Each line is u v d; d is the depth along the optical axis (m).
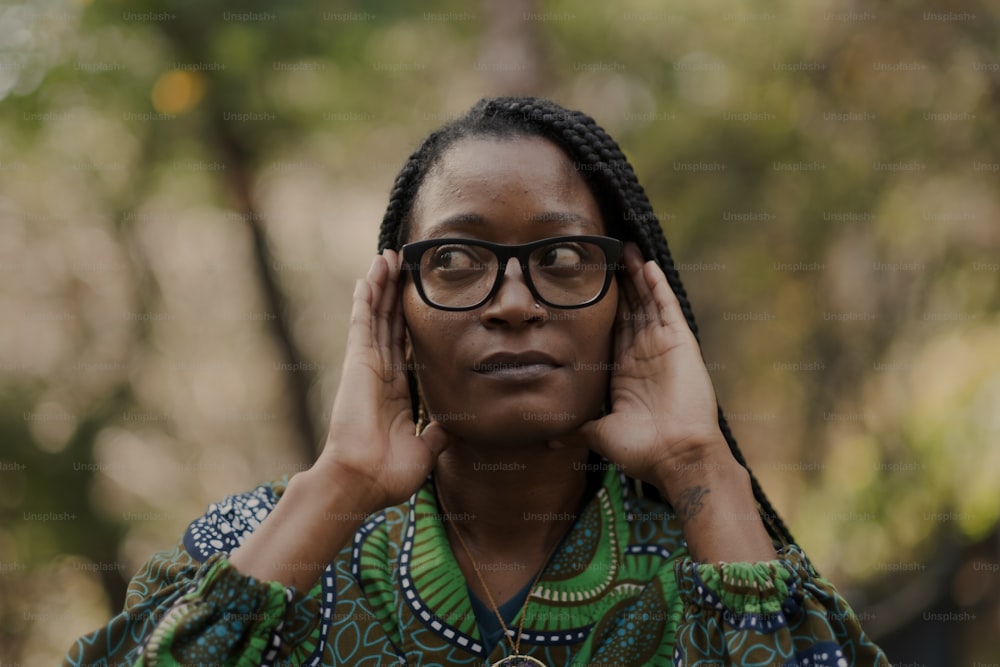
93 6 5.78
